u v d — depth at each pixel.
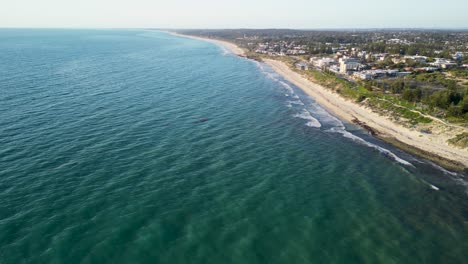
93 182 51.28
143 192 49.53
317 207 48.81
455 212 49.16
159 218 43.66
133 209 45.22
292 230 43.16
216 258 37.25
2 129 70.12
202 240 40.06
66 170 54.34
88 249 37.41
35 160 57.12
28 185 49.25
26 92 103.31
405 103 102.56
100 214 43.69
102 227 41.19
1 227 39.97
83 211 44.06
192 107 97.12
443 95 97.38
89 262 35.56
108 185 50.66
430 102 98.44
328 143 75.06
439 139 77.88
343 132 83.56
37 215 42.66
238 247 39.28
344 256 39.03
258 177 56.78
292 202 49.69
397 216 47.66
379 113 99.94
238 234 41.62
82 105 91.81
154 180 53.19
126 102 97.69
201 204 47.53
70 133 70.31
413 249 40.84
